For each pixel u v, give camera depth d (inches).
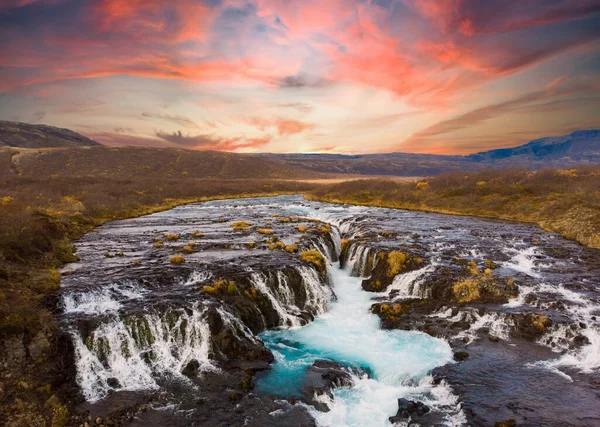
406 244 1283.2
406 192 2768.2
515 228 1615.4
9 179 3599.9
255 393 569.3
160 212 2480.3
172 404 538.0
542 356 659.4
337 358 691.4
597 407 512.4
